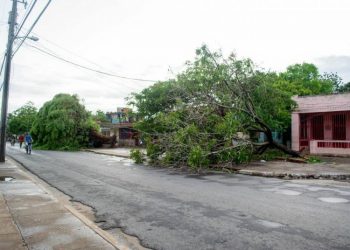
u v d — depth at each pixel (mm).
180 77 18734
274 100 18875
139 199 8547
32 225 5910
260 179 12016
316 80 34500
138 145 42125
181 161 16562
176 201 8164
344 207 7230
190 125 16047
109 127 48562
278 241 5047
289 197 8445
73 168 16656
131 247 5047
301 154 19922
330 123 21703
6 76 18984
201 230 5719
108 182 11703
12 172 14391
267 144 18062
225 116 16344
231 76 17531
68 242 4996
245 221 6199
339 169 13930
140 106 22578
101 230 5656
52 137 36906
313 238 5156
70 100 38844
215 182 11320
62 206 7500
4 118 19031
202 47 17375
